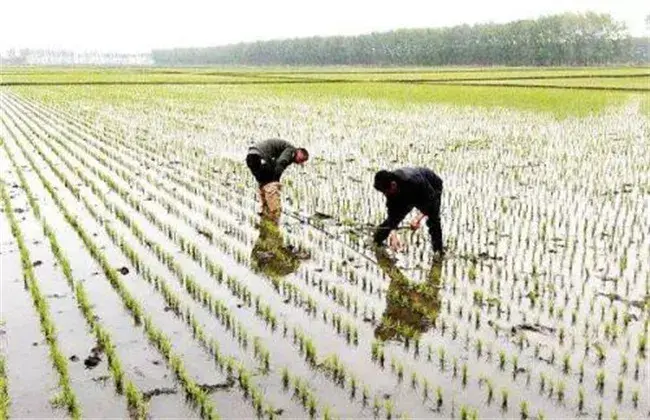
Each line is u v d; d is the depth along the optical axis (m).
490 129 21.30
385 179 7.72
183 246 8.39
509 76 58.38
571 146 17.56
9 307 6.41
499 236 8.91
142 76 64.12
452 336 5.84
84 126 22.03
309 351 5.39
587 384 5.02
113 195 11.22
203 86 45.78
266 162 9.81
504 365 5.30
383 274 7.42
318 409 4.66
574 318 6.16
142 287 6.98
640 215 10.11
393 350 5.57
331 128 21.47
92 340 5.71
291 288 6.94
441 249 8.13
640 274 7.43
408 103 30.91
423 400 4.79
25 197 11.07
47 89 42.53
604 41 110.56
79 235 8.80
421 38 127.38
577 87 41.44
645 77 55.53
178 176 12.99
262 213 10.00
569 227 9.39
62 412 4.62
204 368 5.23
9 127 21.52
